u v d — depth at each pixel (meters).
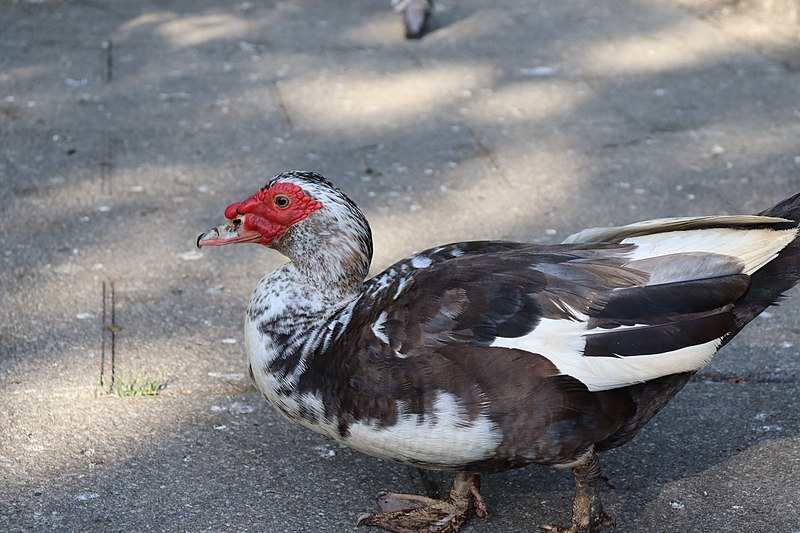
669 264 1.37
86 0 3.25
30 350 1.71
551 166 2.21
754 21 3.09
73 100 2.48
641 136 2.33
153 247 1.96
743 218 1.39
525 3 3.31
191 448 1.56
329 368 1.39
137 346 1.73
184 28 3.03
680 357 1.35
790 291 1.85
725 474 1.52
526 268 1.39
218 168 2.19
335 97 2.54
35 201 2.07
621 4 3.29
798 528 1.45
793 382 1.66
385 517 1.46
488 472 1.42
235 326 1.78
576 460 1.40
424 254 1.47
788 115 2.43
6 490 1.49
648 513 1.47
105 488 1.50
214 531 1.45
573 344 1.35
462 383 1.35
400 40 2.95
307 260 1.44
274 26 3.06
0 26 2.97
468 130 2.36
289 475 1.53
